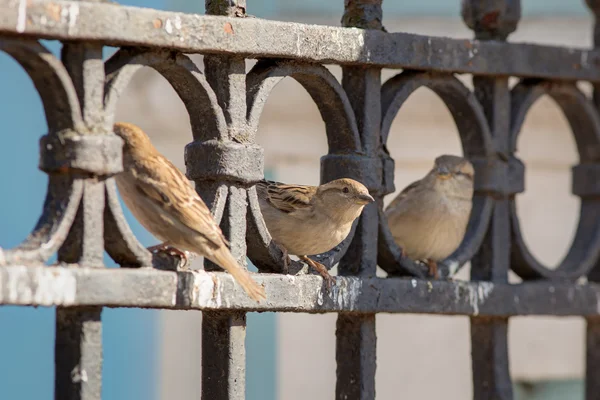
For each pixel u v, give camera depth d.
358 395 8.77
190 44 7.59
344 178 8.84
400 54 8.87
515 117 9.96
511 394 9.85
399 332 14.38
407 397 14.33
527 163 14.80
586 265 10.45
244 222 7.99
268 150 14.14
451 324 14.52
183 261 7.80
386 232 8.98
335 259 8.72
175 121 14.30
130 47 7.49
